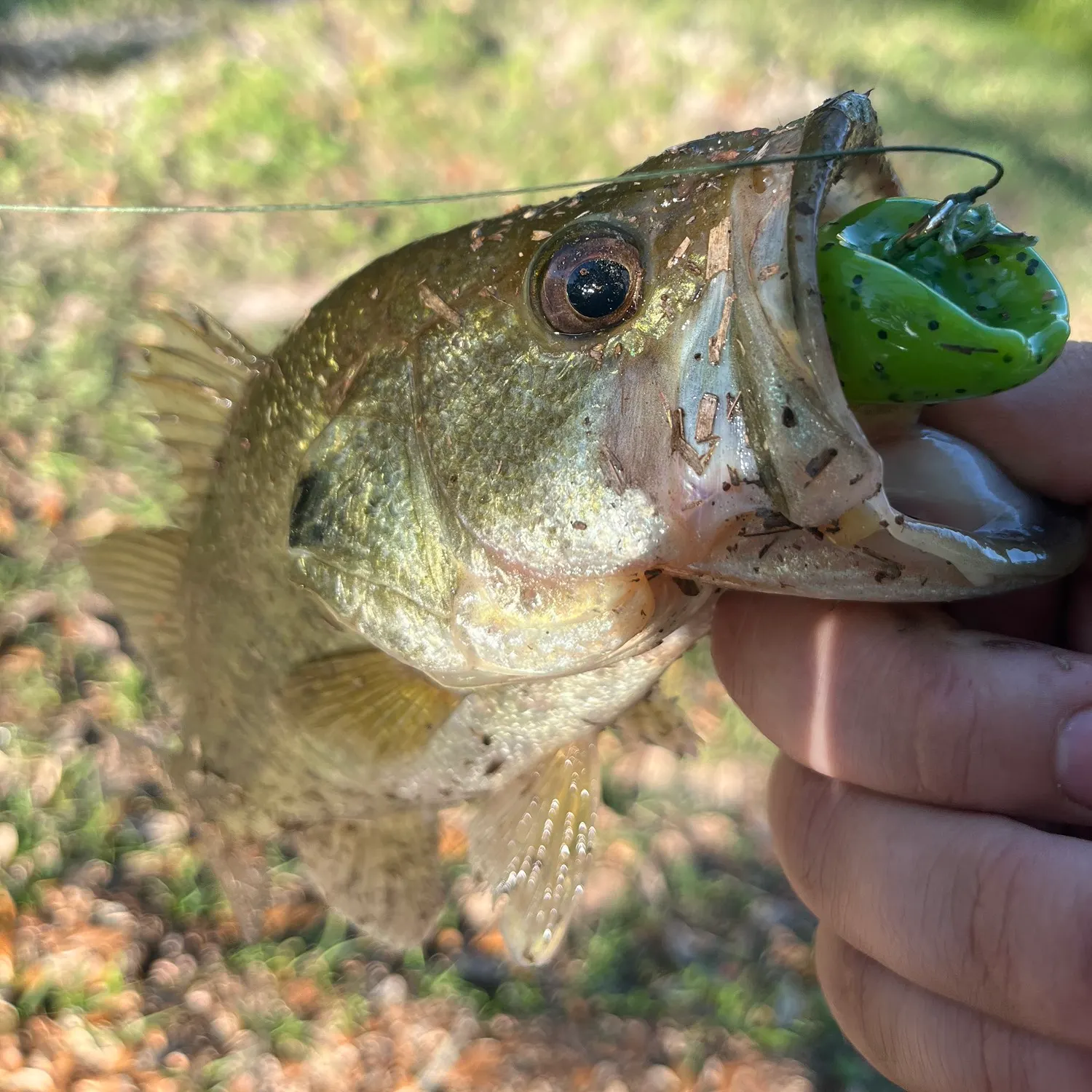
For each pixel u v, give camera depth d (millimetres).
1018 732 102
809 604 117
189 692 170
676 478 104
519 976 302
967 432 118
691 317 103
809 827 119
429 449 118
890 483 107
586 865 158
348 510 123
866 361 93
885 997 118
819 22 1011
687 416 102
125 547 174
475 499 115
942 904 105
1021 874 101
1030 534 109
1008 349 90
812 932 333
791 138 101
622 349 106
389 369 122
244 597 153
